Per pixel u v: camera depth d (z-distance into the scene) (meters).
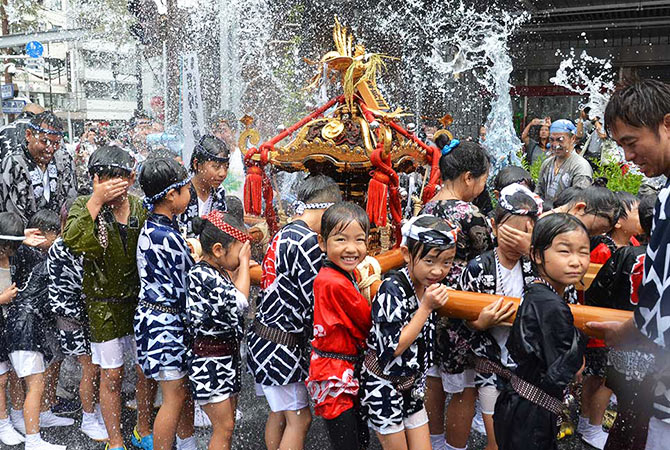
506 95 12.41
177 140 7.20
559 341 2.01
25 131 4.48
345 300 2.31
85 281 3.01
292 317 2.56
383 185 3.01
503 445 2.16
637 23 12.59
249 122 3.47
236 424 3.51
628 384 2.23
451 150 3.00
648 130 1.80
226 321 2.64
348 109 3.33
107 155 2.87
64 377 4.26
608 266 2.79
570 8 12.00
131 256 3.00
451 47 12.29
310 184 2.77
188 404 3.01
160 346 2.76
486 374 2.61
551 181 5.49
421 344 2.37
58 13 15.92
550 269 2.12
